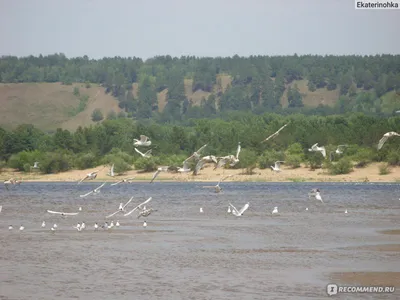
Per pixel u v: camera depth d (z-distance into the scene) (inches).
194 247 2097.7
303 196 4692.4
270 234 2415.1
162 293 1473.9
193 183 6633.9
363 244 2140.7
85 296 1457.9
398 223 2790.4
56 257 1924.2
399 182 6254.9
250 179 6663.4
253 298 1427.2
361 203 3991.1
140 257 1915.6
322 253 1964.8
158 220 2962.6
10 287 1542.8
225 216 3147.1
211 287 1526.8
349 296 1440.7
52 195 5103.3
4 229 2630.4
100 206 3914.9
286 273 1673.2
